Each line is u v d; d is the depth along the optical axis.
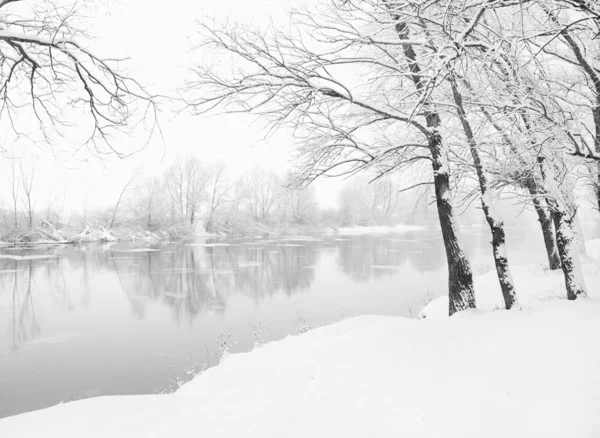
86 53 5.46
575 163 8.41
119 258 33.59
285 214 72.19
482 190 7.90
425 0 4.74
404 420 3.66
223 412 4.09
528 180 10.12
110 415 4.08
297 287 20.52
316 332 8.22
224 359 7.28
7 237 46.47
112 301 18.30
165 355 11.39
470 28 4.44
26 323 14.94
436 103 7.41
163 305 17.44
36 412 4.17
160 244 48.62
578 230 17.41
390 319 8.02
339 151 7.66
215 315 15.61
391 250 37.44
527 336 5.28
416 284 20.64
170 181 64.31
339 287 20.30
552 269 14.35
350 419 3.77
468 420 3.53
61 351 11.85
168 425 3.80
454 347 5.32
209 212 65.25
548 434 3.13
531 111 6.27
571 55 8.03
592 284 9.70
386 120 8.41
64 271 26.66
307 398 4.31
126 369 10.40
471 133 7.58
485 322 6.24
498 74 6.38
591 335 4.99
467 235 54.09
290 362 5.94
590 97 7.21
